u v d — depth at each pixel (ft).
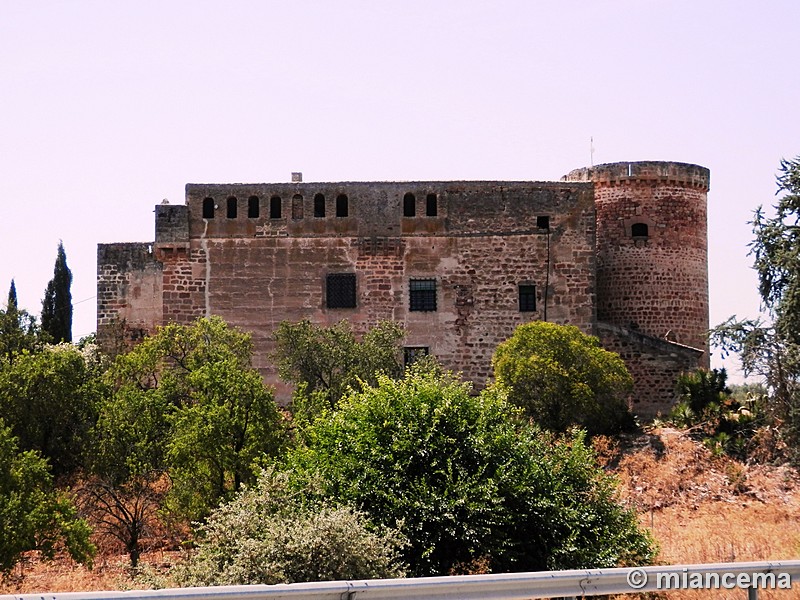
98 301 171.42
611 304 175.63
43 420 128.77
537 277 167.63
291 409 138.10
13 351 142.82
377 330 148.25
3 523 95.09
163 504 113.09
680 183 176.24
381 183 168.25
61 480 126.72
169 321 166.20
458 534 75.66
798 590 62.49
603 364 147.54
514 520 79.30
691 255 176.55
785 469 130.93
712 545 94.68
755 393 147.43
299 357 143.13
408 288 167.12
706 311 179.32
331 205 167.73
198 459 110.42
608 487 86.79
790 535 102.37
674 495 128.47
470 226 168.04
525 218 168.25
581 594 54.70
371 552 67.21
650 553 83.92
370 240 167.22
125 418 120.78
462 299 167.02
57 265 221.66
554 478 83.56
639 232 175.42
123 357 142.61
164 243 166.81
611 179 176.24
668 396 165.48
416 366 95.09
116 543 117.39
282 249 167.12
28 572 106.83
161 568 87.15
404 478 78.59
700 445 140.77
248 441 112.27
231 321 166.09
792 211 125.18
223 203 167.53
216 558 69.10
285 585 47.96
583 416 144.36
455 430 81.87
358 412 84.69
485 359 166.30
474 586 51.88
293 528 67.00
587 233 168.25
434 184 168.25
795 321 120.98
